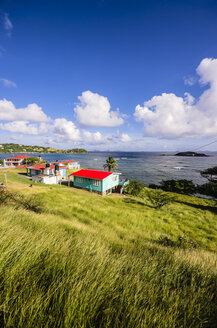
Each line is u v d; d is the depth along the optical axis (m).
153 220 11.55
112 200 17.41
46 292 1.21
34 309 1.00
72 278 1.34
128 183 25.78
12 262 1.34
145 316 1.06
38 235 2.44
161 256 2.97
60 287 1.22
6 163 48.47
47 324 0.95
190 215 14.45
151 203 18.84
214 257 3.90
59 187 22.62
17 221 3.67
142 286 1.45
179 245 6.31
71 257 1.75
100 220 9.80
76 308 1.06
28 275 1.31
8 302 1.03
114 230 7.61
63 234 3.24
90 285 1.29
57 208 10.88
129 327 1.03
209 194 27.72
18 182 21.09
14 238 1.80
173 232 9.56
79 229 5.18
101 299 1.23
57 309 1.06
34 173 30.67
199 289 1.58
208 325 1.21
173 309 1.24
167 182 34.03
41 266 1.48
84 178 23.95
